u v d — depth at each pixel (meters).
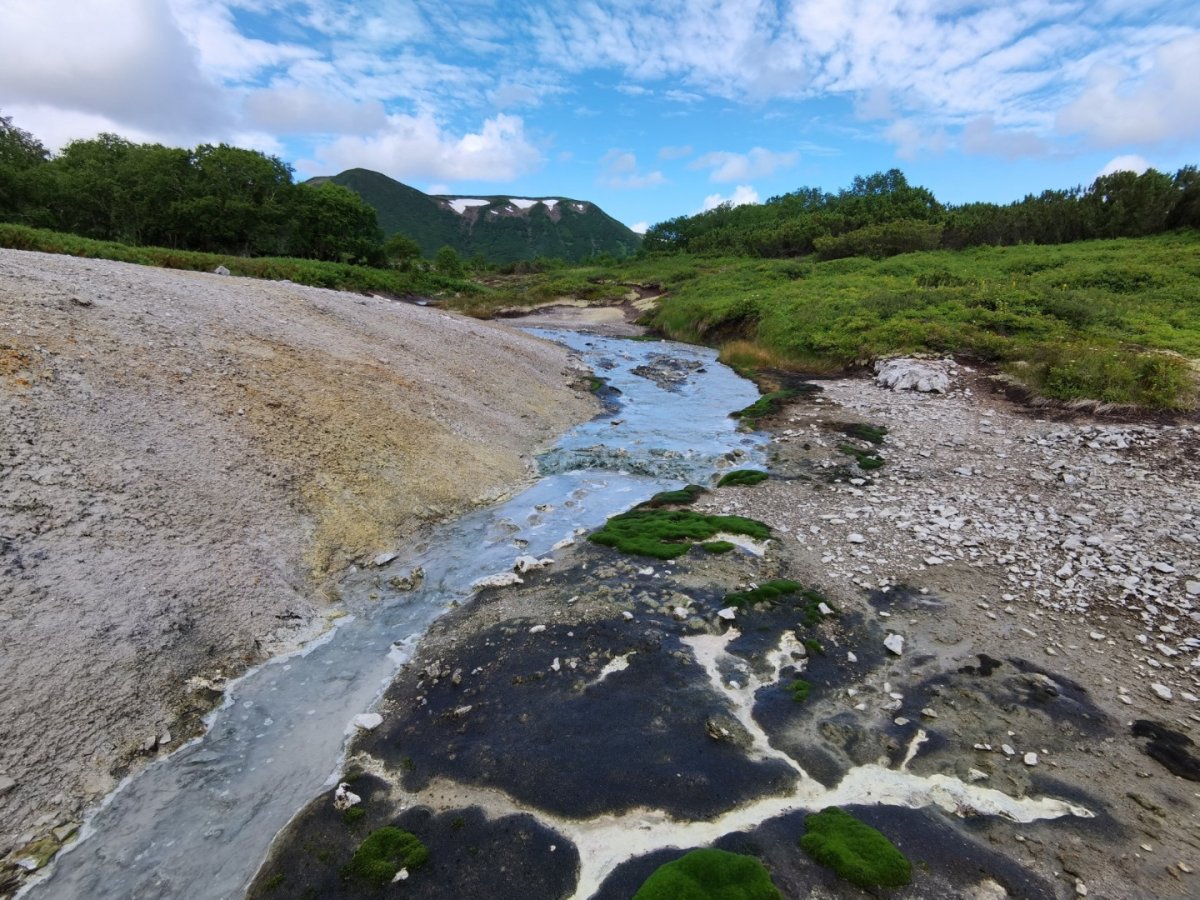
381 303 23.12
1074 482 12.33
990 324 24.02
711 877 4.68
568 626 7.98
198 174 54.84
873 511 11.48
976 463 13.78
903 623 8.12
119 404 9.47
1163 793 5.52
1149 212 44.78
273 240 57.31
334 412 12.32
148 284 14.38
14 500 7.17
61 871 4.83
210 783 5.67
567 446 16.03
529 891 4.70
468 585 9.15
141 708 6.16
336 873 4.86
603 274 70.12
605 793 5.54
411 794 5.58
